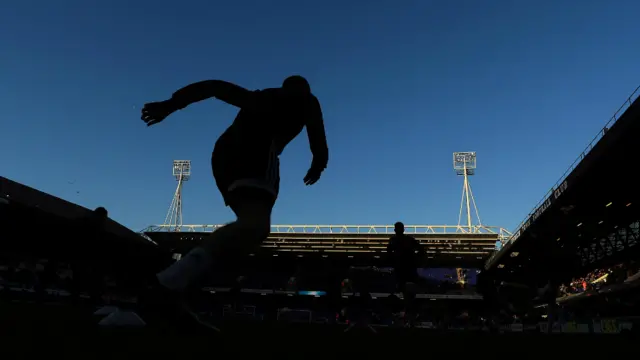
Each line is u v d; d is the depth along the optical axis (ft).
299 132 8.70
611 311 91.40
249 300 152.35
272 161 7.82
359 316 21.98
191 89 7.48
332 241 175.83
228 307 85.51
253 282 164.04
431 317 83.66
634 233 112.27
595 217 108.17
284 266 177.78
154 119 7.46
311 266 166.30
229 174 7.70
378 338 10.95
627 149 70.13
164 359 4.71
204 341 6.66
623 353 7.90
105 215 21.17
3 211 69.26
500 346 9.26
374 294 83.82
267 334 9.79
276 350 6.36
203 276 6.88
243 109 7.92
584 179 84.07
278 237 177.68
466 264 176.04
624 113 64.28
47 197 72.69
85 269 20.59
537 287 25.22
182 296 6.60
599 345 9.98
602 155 73.46
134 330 8.05
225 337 7.34
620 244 121.08
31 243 78.74
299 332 11.75
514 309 30.04
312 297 149.69
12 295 33.45
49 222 75.05
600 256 134.31
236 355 5.40
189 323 6.72
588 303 98.27
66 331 7.08
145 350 5.29
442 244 171.94
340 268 162.50
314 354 6.24
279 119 8.04
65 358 4.42
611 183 85.81
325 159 9.86
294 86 8.38
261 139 7.74
